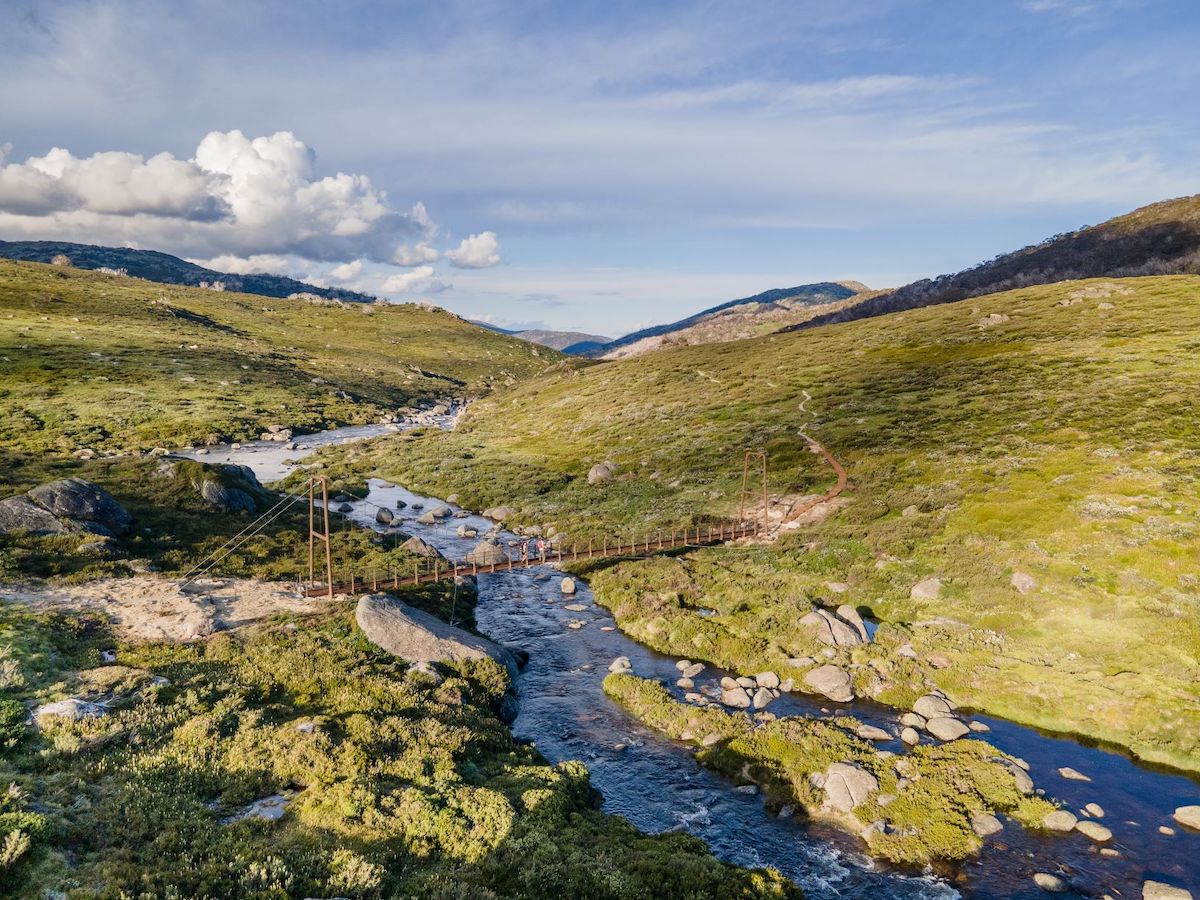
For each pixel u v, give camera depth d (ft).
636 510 213.66
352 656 106.01
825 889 67.56
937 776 83.82
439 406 575.38
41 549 131.85
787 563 158.51
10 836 48.55
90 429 323.98
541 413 419.54
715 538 179.73
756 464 232.94
